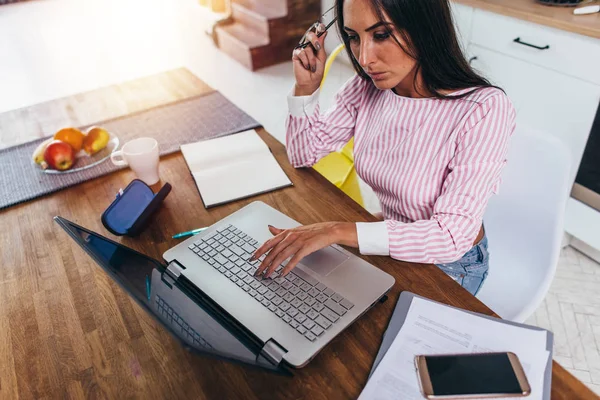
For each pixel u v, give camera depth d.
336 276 0.86
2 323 0.85
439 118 1.01
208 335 0.74
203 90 1.61
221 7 4.38
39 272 0.95
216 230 1.00
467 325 0.75
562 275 1.88
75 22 5.58
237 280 0.87
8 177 1.23
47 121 1.49
